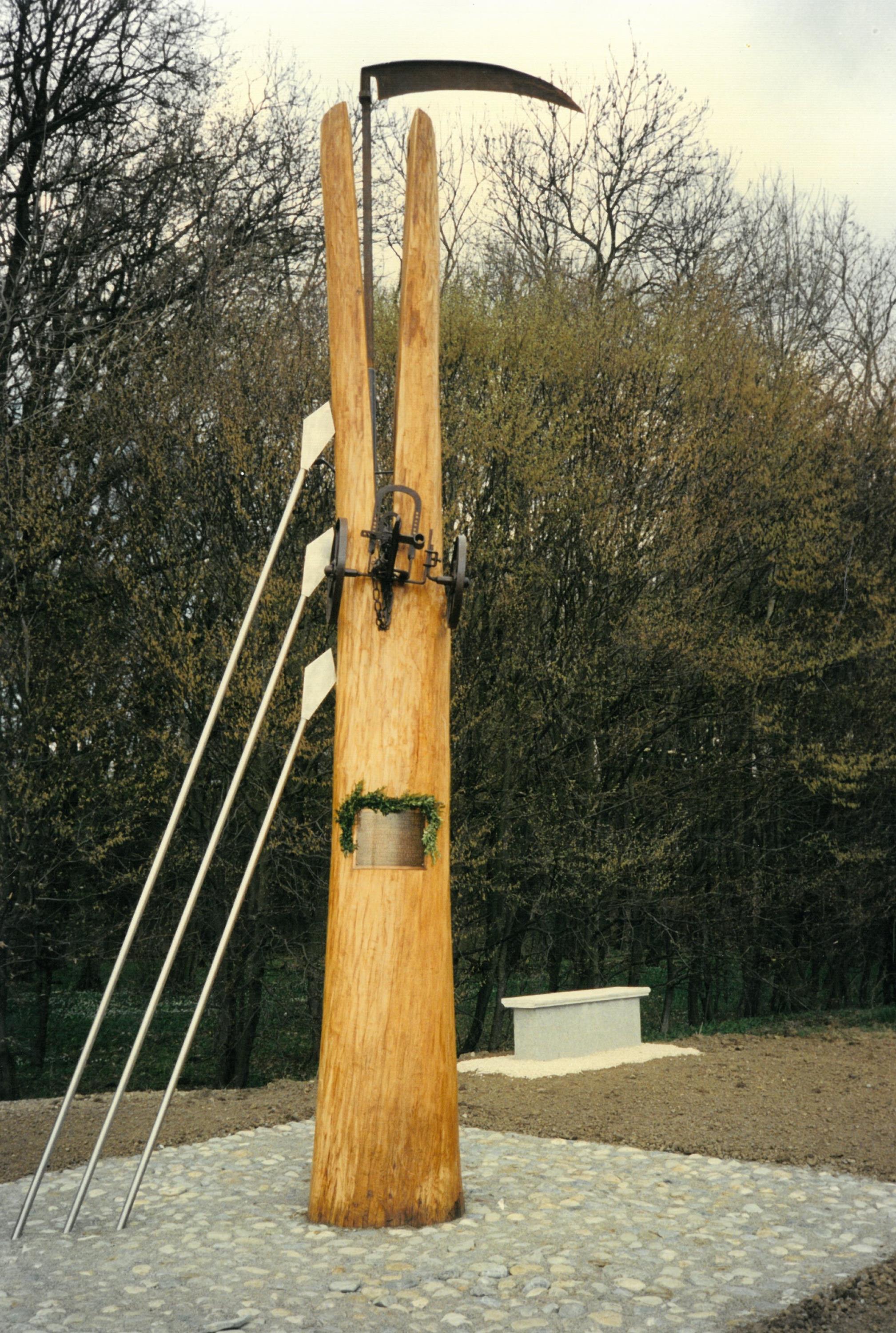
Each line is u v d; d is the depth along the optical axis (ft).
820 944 52.70
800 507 48.21
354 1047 18.06
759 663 45.50
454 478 42.73
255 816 42.32
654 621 43.70
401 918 18.20
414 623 18.90
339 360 20.12
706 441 45.62
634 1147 23.32
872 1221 18.24
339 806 18.69
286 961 45.11
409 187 20.22
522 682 44.11
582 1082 29.58
